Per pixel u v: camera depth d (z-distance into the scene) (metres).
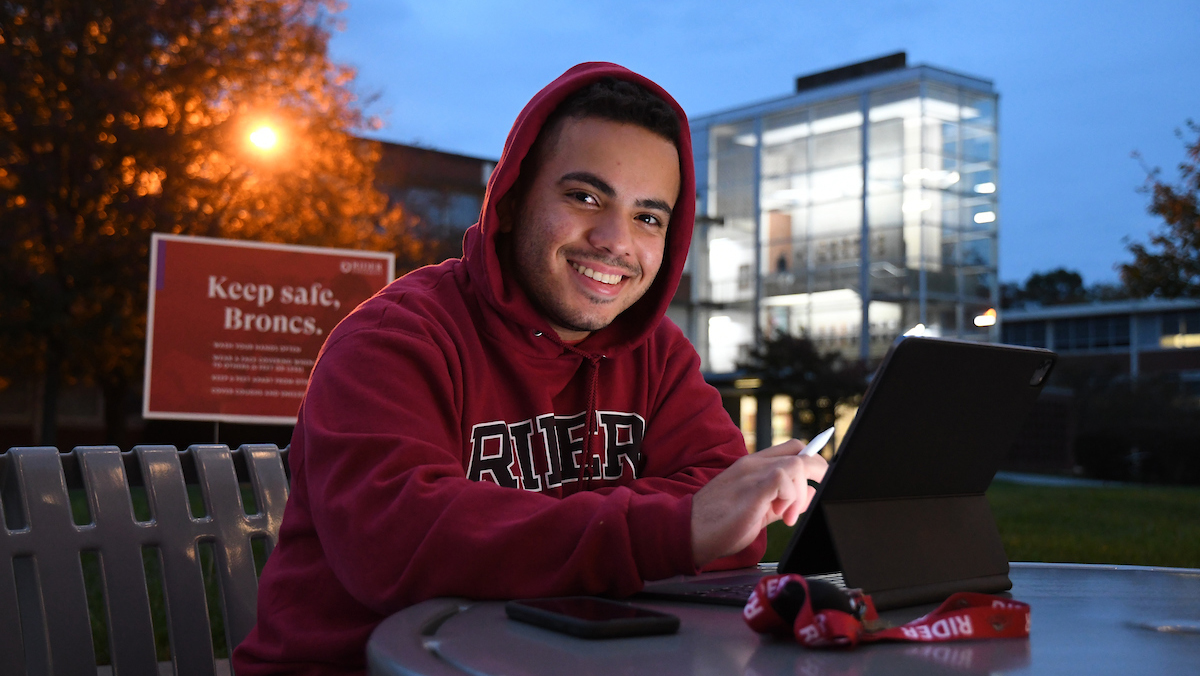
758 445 29.58
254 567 1.79
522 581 1.07
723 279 31.58
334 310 5.48
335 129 18.73
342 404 1.27
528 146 1.49
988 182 28.61
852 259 28.80
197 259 5.29
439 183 26.91
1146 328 42.88
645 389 1.72
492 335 1.53
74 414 23.94
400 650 0.78
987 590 1.17
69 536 1.58
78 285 16.58
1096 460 29.05
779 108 30.39
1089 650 0.85
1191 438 27.89
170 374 5.21
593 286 1.51
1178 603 1.13
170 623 1.67
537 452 1.55
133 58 16.64
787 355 26.55
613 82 1.54
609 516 1.07
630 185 1.50
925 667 0.77
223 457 1.84
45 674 1.51
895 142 28.39
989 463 1.21
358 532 1.13
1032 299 74.06
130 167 17.05
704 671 0.74
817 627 0.82
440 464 1.19
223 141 17.23
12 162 15.98
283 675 1.25
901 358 0.97
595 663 0.76
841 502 1.04
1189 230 14.45
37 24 16.42
